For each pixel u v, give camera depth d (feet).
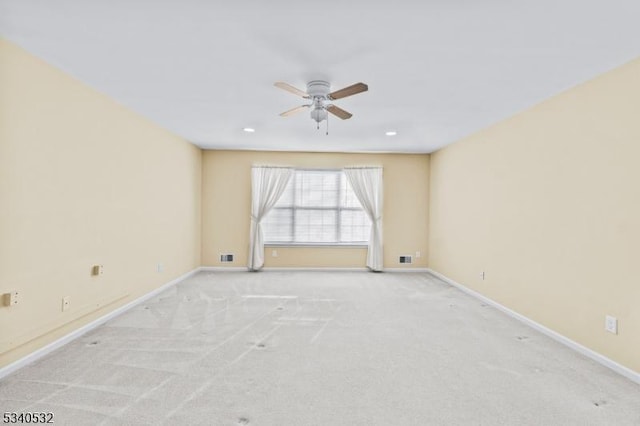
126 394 7.47
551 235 11.17
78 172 10.36
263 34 7.57
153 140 15.14
